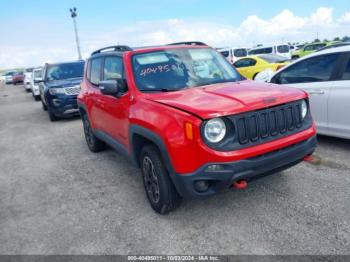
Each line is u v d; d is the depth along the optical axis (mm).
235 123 3004
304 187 4035
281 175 4438
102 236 3434
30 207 4312
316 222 3266
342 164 4629
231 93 3406
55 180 5199
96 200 4305
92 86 5672
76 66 11805
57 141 7840
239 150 3010
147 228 3486
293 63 5770
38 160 6410
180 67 4203
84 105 6039
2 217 4102
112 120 4648
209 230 3326
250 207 3682
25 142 8086
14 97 22297
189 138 2998
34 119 11672
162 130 3229
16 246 3422
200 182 3088
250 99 3176
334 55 5141
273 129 3234
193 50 4594
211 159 2963
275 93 3395
